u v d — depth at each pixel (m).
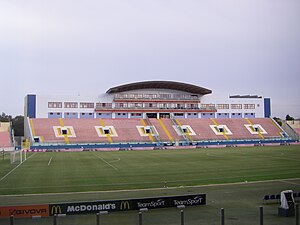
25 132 106.50
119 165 46.25
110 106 108.31
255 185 29.52
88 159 55.97
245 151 71.06
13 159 52.91
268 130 110.12
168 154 65.44
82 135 93.00
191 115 115.44
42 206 18.81
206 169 40.69
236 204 22.12
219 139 100.25
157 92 113.12
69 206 19.03
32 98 101.19
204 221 18.08
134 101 110.19
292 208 19.11
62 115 103.50
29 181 32.56
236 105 119.88
